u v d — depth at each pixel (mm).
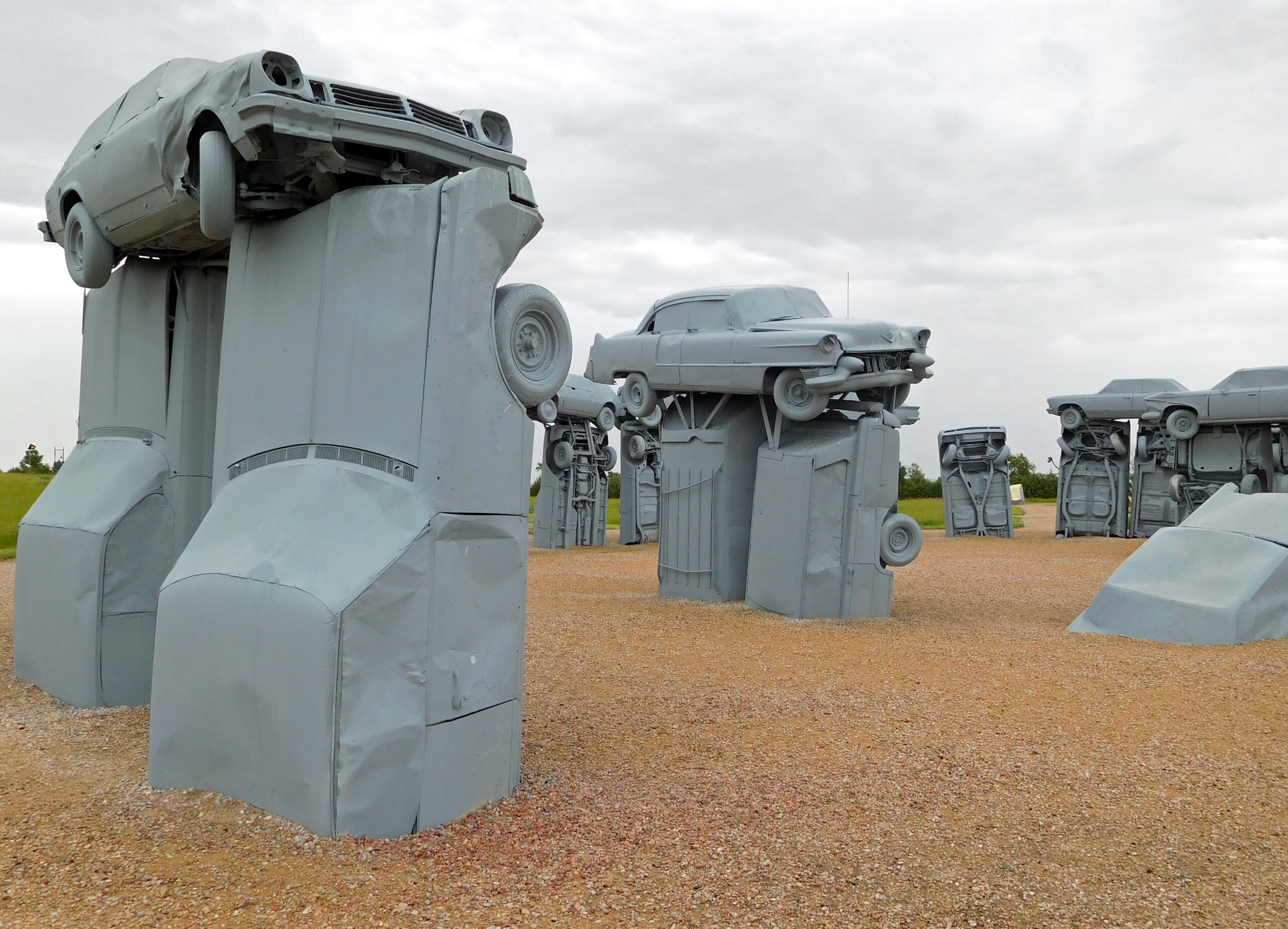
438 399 5117
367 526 5023
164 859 4574
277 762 4930
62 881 4352
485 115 6094
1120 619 11797
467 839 4926
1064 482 30516
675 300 15156
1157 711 7875
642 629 12070
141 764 6133
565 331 5910
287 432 5781
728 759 6562
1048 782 6074
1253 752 6734
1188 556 11953
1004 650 10625
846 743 6969
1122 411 28953
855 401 13625
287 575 4930
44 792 5594
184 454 8062
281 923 3980
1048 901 4363
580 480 28547
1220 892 4477
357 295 5508
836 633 11836
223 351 6355
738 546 14836
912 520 13570
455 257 5172
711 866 4672
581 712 7879
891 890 4449
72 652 7773
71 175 7562
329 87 5387
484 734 5445
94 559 7633
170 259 8078
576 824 5207
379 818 4816
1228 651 10336
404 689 4930
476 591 5383
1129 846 5031
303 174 5762
